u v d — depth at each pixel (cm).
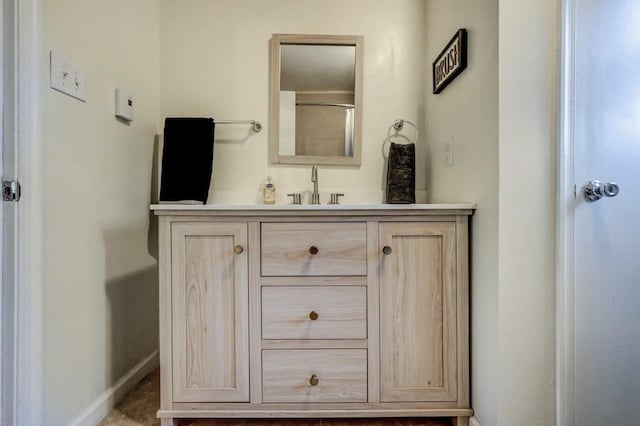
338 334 117
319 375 117
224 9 169
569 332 101
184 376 116
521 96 103
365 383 117
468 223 119
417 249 118
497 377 103
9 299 93
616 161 101
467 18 123
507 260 103
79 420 113
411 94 170
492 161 106
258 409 117
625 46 101
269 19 169
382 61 170
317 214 117
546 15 103
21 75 93
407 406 117
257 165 171
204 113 169
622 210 102
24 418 94
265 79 170
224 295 117
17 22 93
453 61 131
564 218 101
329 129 170
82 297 115
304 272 117
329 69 170
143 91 155
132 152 146
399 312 117
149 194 160
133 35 147
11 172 93
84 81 116
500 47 102
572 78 101
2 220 93
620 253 102
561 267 101
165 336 115
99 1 124
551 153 103
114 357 133
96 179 123
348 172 171
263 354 117
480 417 112
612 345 101
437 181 154
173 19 168
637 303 102
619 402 102
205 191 157
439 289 118
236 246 116
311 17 169
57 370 104
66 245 108
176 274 115
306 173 171
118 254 136
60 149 106
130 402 134
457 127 132
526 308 103
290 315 117
